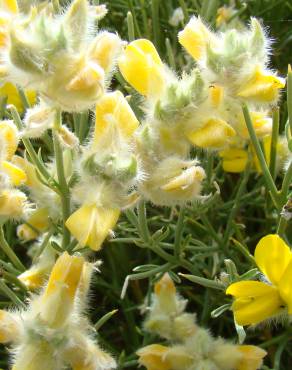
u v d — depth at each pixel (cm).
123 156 11
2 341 12
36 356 11
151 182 12
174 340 14
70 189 13
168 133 12
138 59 12
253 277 13
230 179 19
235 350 13
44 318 11
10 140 12
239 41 12
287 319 13
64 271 11
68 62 10
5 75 11
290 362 17
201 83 11
